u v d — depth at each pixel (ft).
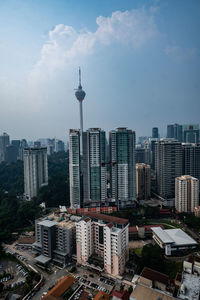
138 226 627.87
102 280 391.24
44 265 445.78
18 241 553.64
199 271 343.26
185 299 276.41
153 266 410.72
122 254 416.46
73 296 335.06
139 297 274.77
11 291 377.30
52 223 476.95
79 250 442.50
